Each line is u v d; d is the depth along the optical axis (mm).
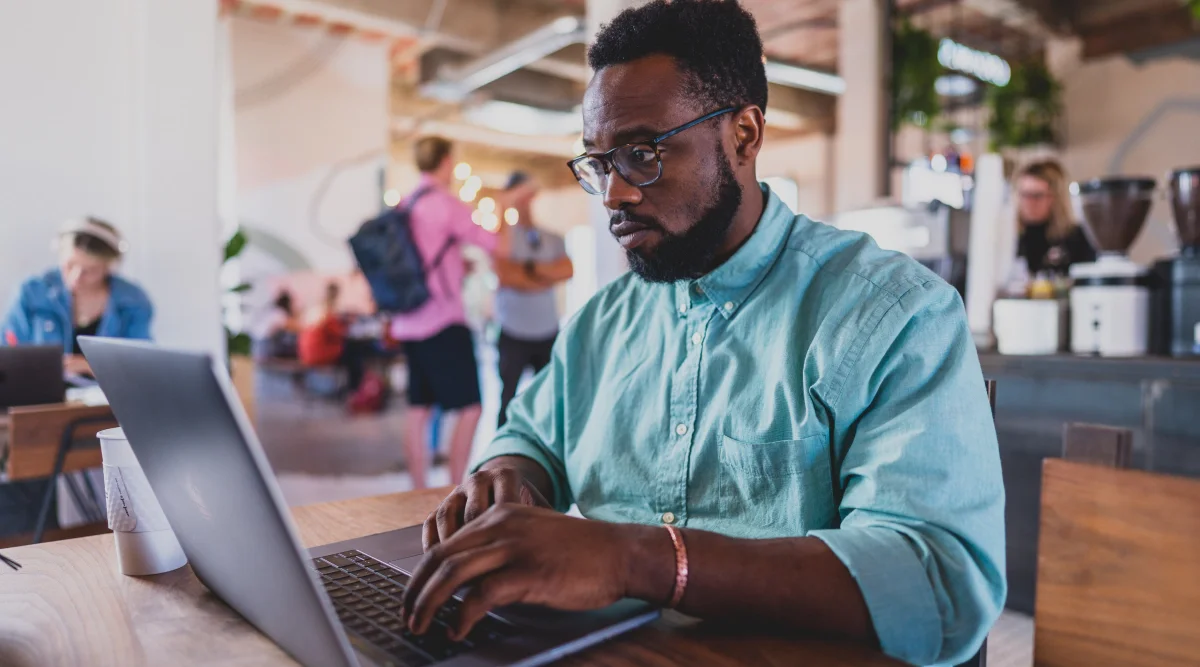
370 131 6168
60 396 2059
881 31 4805
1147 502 665
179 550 731
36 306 2705
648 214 785
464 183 5367
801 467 760
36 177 3000
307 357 6160
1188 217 1970
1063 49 6453
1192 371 1827
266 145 5762
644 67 766
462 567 524
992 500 673
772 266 854
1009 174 4949
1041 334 2182
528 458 981
